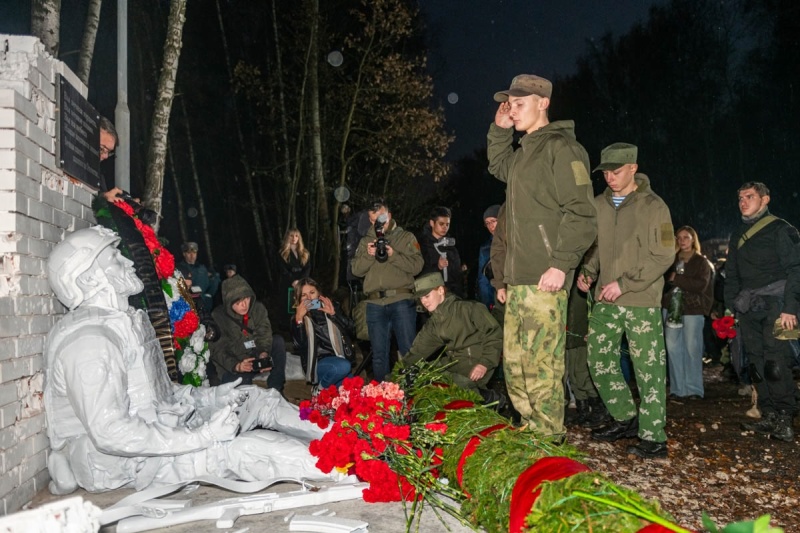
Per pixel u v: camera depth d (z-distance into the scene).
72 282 3.56
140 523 3.06
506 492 2.74
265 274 29.92
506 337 4.12
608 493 2.22
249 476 3.64
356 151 24.12
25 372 3.41
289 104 25.30
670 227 5.54
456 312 5.57
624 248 5.70
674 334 8.55
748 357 6.72
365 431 3.47
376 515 3.23
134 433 3.39
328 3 23.69
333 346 6.47
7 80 3.52
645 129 30.64
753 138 28.77
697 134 29.77
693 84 29.91
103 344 3.43
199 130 27.58
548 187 3.95
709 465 5.61
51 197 3.86
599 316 5.93
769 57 28.25
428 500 3.21
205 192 29.27
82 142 4.40
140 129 23.75
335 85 24.39
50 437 3.56
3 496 3.13
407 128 23.05
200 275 12.42
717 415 7.46
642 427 5.72
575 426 6.80
